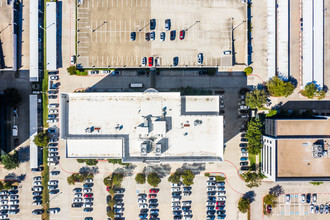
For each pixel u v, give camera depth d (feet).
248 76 212.23
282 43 210.59
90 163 209.77
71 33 212.23
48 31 207.31
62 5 211.20
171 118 158.71
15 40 208.74
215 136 159.02
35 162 211.00
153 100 158.40
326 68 213.66
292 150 187.83
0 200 214.48
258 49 212.02
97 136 159.33
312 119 188.44
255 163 214.90
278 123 188.96
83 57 208.13
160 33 207.62
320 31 208.85
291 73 213.46
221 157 153.89
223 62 207.92
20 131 214.07
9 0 209.05
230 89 212.23
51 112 211.61
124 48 208.03
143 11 207.72
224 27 207.82
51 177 214.90
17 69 212.23
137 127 152.05
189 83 212.23
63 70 212.43
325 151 186.19
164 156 158.92
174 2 207.92
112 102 159.74
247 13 208.44
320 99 209.56
